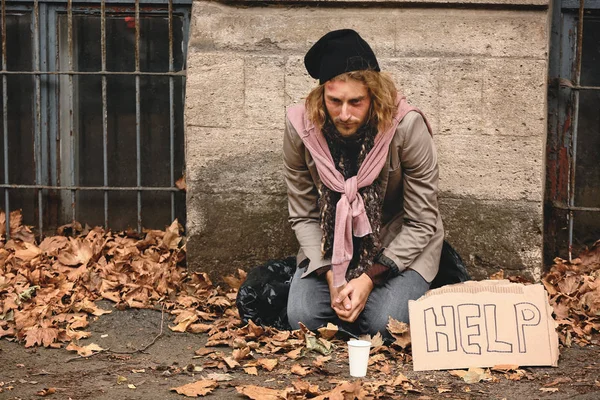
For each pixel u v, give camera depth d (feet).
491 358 12.78
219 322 15.02
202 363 13.00
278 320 14.93
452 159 16.75
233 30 17.10
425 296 13.08
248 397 11.30
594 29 18.42
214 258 17.21
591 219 18.48
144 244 18.35
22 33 19.35
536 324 12.98
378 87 13.41
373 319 13.92
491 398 11.37
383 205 14.85
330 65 13.41
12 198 19.49
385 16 16.96
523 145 16.57
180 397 11.34
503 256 16.71
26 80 19.39
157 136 19.34
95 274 16.79
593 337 14.47
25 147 19.51
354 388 11.12
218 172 17.11
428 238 14.19
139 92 18.44
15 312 15.02
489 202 16.70
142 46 19.24
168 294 16.39
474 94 16.65
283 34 17.03
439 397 11.41
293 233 17.08
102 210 19.48
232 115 17.03
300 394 11.28
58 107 19.27
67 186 18.90
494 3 16.67
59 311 15.28
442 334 12.85
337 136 13.93
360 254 14.10
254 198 17.11
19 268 17.22
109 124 19.39
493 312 13.02
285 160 14.71
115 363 12.99
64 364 12.91
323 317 14.23
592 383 12.01
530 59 16.52
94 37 19.29
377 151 13.83
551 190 18.47
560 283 16.49
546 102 17.37
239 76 16.99
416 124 13.89
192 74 17.02
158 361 13.10
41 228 18.80
